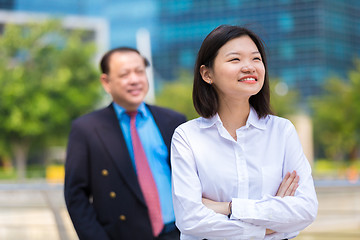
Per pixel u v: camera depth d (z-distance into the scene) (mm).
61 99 27609
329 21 61125
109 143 2822
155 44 66375
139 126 2945
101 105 29234
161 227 2793
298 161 1931
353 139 37750
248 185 1869
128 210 2766
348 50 62188
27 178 29234
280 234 1878
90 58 28859
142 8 67812
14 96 26734
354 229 4125
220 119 1952
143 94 2988
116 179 2791
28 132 26891
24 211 4207
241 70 1845
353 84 36500
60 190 4230
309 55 60781
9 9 55812
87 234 2682
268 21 62125
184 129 1965
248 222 1799
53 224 4199
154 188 2828
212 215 1816
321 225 4188
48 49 28172
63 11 59469
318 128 38500
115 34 68875
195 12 65000
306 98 60188
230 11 63906
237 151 1887
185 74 37500
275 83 34688
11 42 27641
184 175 1906
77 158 2801
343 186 4082
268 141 1925
